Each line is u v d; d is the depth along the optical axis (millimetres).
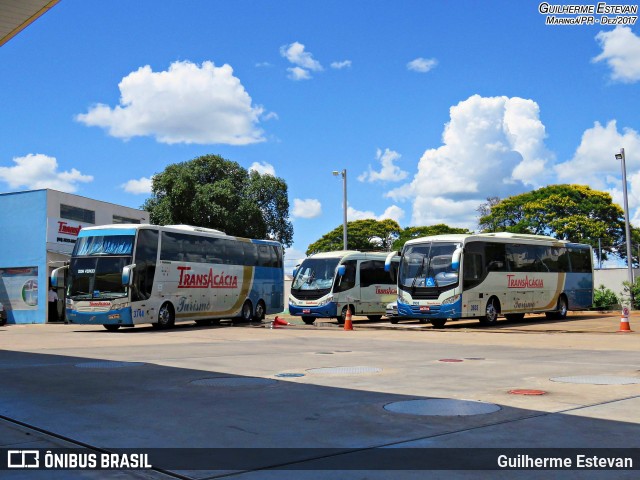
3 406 8633
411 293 28062
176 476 5539
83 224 39094
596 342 19141
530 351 15969
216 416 7863
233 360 14070
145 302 26953
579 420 7254
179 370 12297
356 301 34062
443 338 21547
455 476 5367
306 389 9703
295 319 39688
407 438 6582
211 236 31516
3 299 36719
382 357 14484
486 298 28625
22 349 17766
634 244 67625
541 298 32094
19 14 12578
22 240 36531
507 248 30328
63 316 37250
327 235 85625
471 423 7168
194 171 58812
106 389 10016
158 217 56312
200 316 30438
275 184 61812
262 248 35656
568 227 66250
